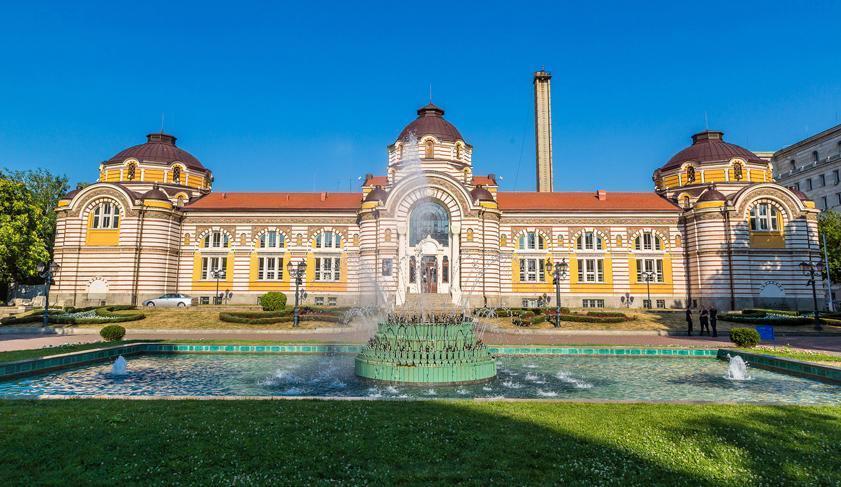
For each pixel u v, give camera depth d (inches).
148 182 2748.5
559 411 577.9
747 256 2407.7
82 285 2405.3
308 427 512.1
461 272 2304.4
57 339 1503.4
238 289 2608.3
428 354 884.6
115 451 436.1
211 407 594.9
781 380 907.4
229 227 2652.6
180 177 2834.6
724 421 538.0
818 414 573.6
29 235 2305.6
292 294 2591.0
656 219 2637.8
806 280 2402.8
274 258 2637.8
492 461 415.2
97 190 2458.2
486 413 567.5
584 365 1090.1
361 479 378.6
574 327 1847.9
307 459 419.8
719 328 1835.6
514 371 1011.3
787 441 474.9
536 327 1843.0
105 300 2383.1
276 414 562.3
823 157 3882.9
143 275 2420.0
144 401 629.6
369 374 878.4
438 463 411.8
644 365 1091.9
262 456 426.9
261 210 2635.3
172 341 1325.0
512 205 2721.5
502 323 1892.2
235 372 970.1
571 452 436.1
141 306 2326.5
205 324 1823.3
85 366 1031.6
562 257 2637.8
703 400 708.7
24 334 1690.5
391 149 2691.9
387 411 579.2
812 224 2455.7
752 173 2760.8
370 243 2406.5
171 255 2546.8
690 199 2778.1
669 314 2058.3
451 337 938.1
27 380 877.8
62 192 3331.7
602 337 1656.0
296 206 2728.8
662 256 2610.7
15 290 2940.5
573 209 2652.6
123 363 948.0
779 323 1855.3
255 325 1820.9
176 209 2615.7
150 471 392.2
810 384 866.1
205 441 465.1
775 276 2407.7
